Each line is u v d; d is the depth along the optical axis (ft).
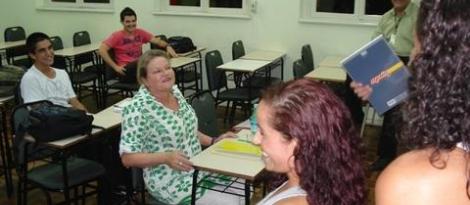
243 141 8.31
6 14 23.18
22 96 11.43
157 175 8.15
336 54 17.85
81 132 9.18
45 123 8.77
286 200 3.19
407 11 12.37
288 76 18.72
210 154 7.90
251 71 15.28
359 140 3.34
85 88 20.61
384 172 2.31
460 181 2.10
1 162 12.16
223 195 7.93
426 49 2.13
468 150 2.11
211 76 16.03
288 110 3.14
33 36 11.45
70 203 10.13
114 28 21.24
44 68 11.61
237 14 19.21
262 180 7.23
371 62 7.14
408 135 2.27
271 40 18.69
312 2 18.07
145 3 20.39
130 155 7.93
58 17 22.20
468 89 2.04
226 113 17.19
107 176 10.15
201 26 19.72
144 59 8.16
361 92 7.29
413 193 2.14
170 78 8.11
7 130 11.76
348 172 3.14
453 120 2.08
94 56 19.67
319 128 3.08
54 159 9.79
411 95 2.26
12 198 11.34
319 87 3.27
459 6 2.04
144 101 8.05
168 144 8.24
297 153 3.12
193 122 8.70
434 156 2.15
